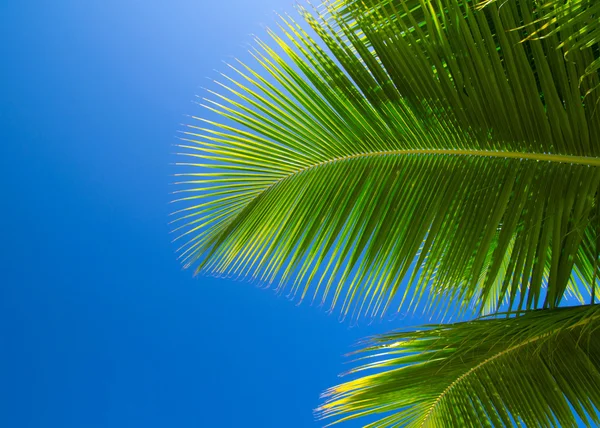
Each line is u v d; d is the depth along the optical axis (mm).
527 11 1570
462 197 1760
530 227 1624
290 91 2006
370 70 1792
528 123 1627
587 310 1467
